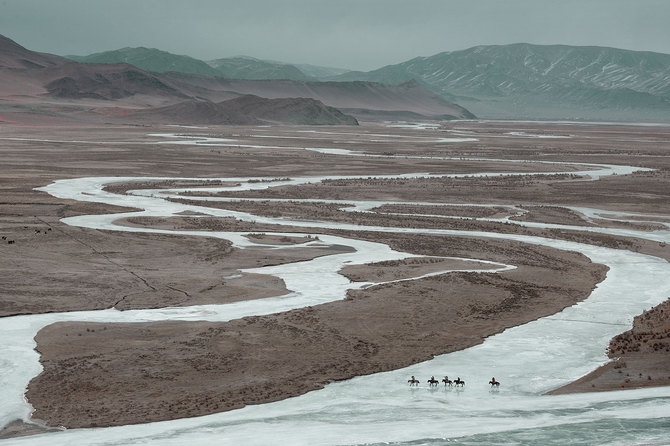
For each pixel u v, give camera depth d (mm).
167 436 39812
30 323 56875
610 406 44906
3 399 44375
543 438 40688
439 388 47938
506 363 52469
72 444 38438
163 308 61500
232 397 45656
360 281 70938
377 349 54125
